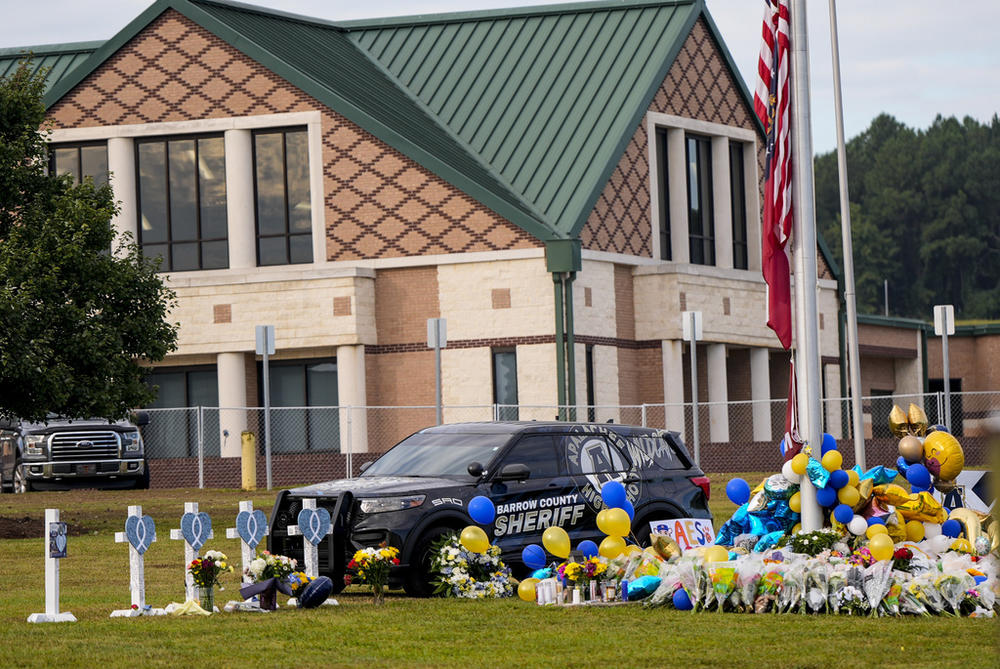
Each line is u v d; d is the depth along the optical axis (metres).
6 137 61.53
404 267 89.19
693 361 76.19
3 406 59.69
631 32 97.31
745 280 97.38
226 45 90.81
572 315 86.38
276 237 91.19
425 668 26.67
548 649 28.78
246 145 90.75
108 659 27.66
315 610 35.06
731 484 38.59
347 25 104.12
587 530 41.12
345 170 89.75
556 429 41.59
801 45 38.22
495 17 101.56
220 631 31.42
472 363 88.06
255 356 91.62
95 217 60.53
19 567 46.00
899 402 121.44
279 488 77.75
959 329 132.25
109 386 60.00
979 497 41.44
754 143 101.56
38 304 58.94
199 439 79.69
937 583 32.62
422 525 38.22
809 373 37.53
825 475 36.09
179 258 91.75
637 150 92.81
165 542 53.44
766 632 30.39
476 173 90.56
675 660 27.14
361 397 88.56
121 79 91.75
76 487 81.12
